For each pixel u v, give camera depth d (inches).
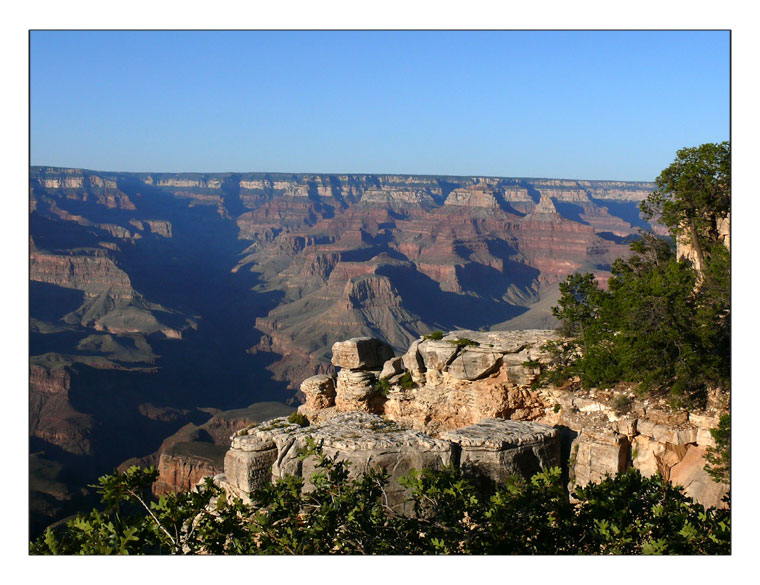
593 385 1167.6
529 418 1279.5
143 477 619.2
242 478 915.4
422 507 683.4
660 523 652.1
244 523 633.6
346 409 1466.5
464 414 1354.6
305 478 856.3
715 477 928.9
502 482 863.7
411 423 1402.6
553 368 1267.2
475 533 645.9
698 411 1033.5
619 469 1037.2
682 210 1444.4
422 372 1422.2
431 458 838.5
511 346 1311.5
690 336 1074.1
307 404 1549.0
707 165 1412.4
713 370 1035.3
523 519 638.5
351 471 826.8
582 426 1121.4
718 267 1162.6
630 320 1133.1
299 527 654.5
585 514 652.1
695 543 636.7
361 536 623.2
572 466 1076.5
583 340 1258.6
